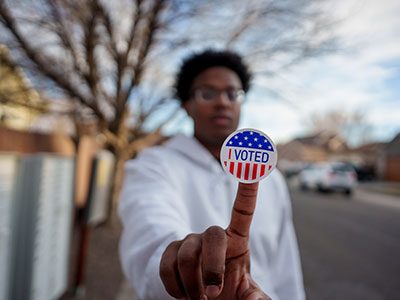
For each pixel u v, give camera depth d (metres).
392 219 9.75
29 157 2.50
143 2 3.99
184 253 0.66
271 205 1.53
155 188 1.22
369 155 38.53
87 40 3.93
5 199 2.22
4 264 2.27
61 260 3.17
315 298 4.03
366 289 4.34
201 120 1.43
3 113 4.47
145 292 0.89
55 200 2.93
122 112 4.99
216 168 1.40
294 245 1.67
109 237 5.30
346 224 8.70
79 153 6.32
